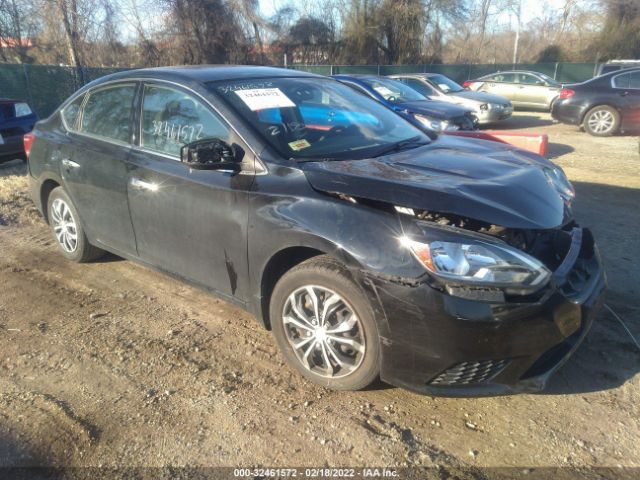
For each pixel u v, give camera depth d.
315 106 3.61
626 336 3.34
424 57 32.03
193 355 3.26
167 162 3.44
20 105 8.91
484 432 2.59
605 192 6.76
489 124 15.59
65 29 20.47
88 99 4.24
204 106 3.32
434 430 2.61
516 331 2.39
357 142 3.38
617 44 36.12
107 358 3.24
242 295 3.17
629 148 10.42
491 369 2.49
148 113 3.66
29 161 4.72
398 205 2.54
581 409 2.73
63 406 2.80
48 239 5.34
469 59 41.59
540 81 17.55
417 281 2.41
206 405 2.80
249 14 26.33
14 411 2.77
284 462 2.42
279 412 2.74
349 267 2.57
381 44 31.23
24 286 4.25
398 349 2.52
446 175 2.83
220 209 3.11
